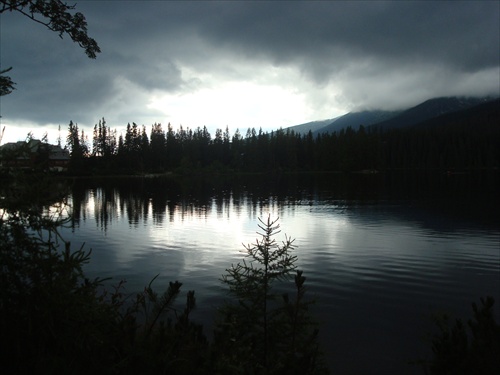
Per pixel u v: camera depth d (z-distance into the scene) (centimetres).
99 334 263
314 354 384
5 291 245
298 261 1424
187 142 13625
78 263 272
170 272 1284
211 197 4578
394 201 3894
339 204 3684
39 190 270
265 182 8019
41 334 245
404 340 775
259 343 402
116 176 11312
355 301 992
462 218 2612
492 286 1131
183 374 273
